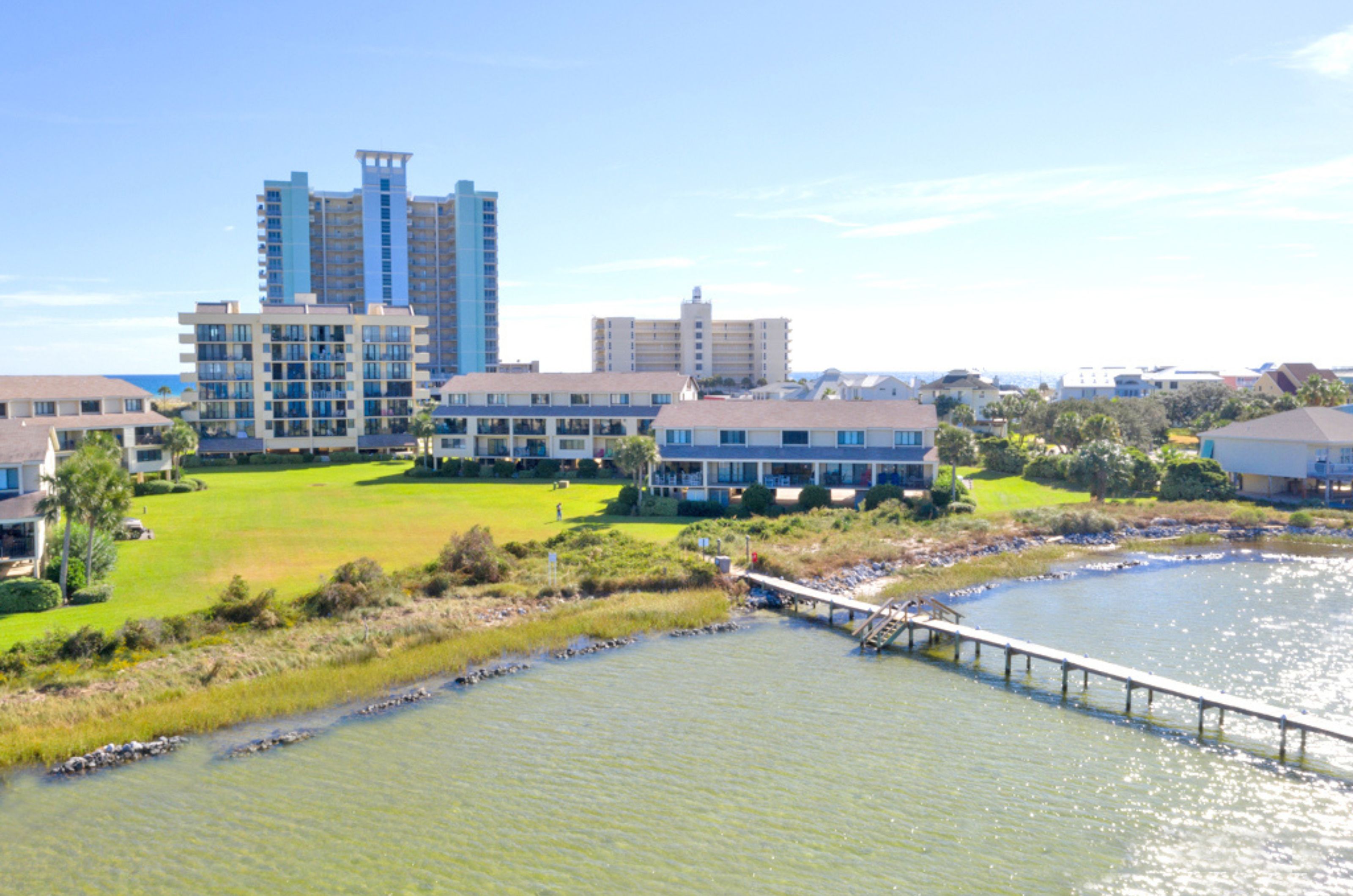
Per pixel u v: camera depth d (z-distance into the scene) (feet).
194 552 221.46
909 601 186.39
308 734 123.44
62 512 209.56
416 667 145.89
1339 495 305.12
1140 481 318.04
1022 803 105.19
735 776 111.75
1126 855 94.58
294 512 289.74
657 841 97.14
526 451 400.67
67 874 91.20
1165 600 191.31
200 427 454.81
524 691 140.05
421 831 99.04
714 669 150.51
